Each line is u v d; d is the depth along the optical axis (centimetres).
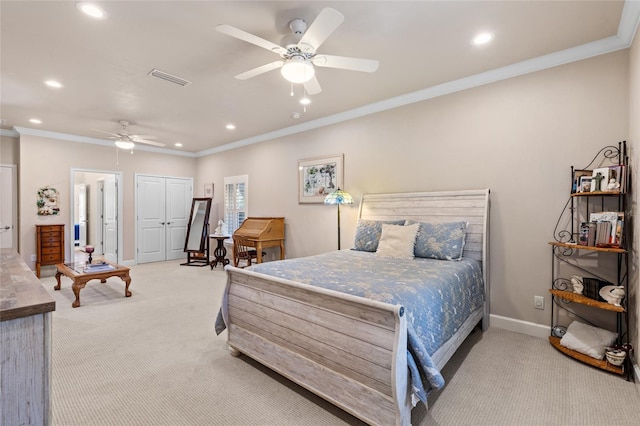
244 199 622
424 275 226
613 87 255
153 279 518
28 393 98
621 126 252
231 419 177
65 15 221
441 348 199
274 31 244
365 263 275
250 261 547
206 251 689
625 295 236
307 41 207
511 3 209
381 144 404
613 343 237
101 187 789
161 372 227
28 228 530
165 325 316
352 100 395
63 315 344
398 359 147
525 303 298
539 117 290
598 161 262
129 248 656
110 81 334
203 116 460
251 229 539
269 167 567
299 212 515
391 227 332
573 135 273
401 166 385
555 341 265
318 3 210
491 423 173
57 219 559
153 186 693
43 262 530
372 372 160
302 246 511
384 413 155
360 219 392
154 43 260
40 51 271
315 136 486
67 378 218
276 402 192
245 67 305
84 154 593
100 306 375
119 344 273
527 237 297
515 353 255
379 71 312
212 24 234
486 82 318
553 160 283
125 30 241
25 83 338
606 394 198
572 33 245
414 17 225
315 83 272
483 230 308
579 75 270
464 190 332
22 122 488
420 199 359
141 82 338
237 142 632
